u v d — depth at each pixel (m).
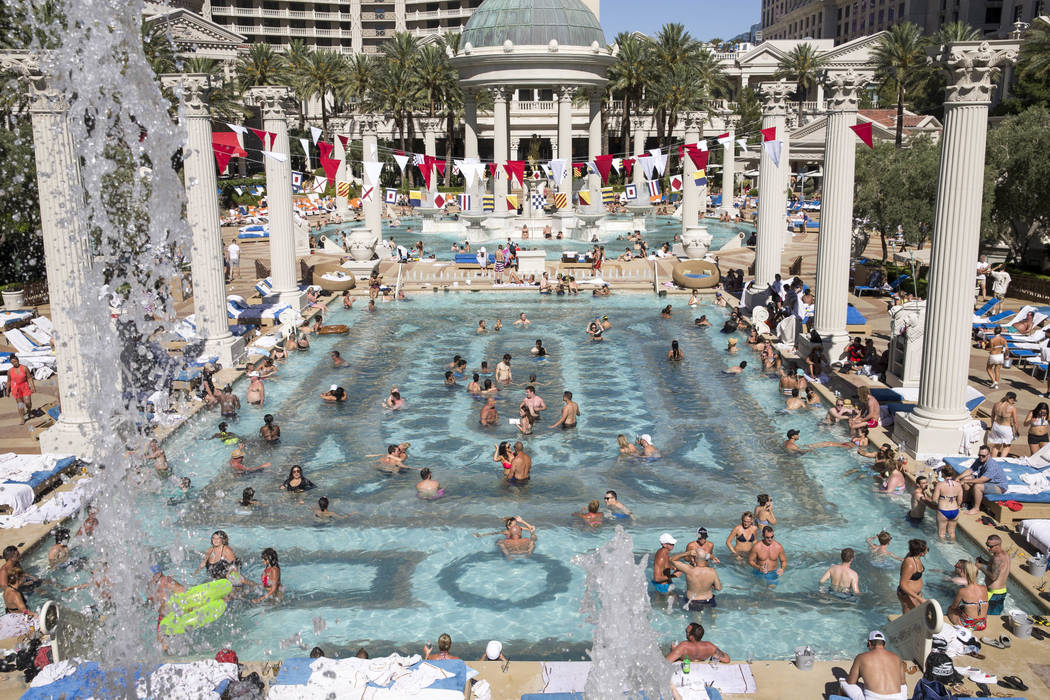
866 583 12.83
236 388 22.66
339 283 35.59
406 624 11.87
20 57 15.21
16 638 11.09
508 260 40.56
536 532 14.56
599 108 56.69
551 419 20.41
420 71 74.56
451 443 18.81
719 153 83.81
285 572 13.24
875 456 17.19
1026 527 13.32
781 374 22.88
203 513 15.20
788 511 15.34
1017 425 17.52
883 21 125.06
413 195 31.30
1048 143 29.75
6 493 14.33
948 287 16.45
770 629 11.69
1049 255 34.41
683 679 9.80
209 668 9.80
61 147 15.64
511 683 10.09
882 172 36.44
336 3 117.31
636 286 37.16
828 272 23.36
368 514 15.24
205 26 78.19
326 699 9.11
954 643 10.65
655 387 22.95
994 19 105.12
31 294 30.22
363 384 23.25
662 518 15.09
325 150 27.17
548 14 54.03
